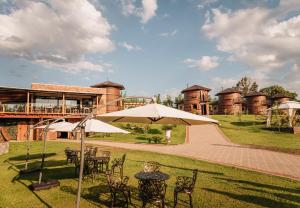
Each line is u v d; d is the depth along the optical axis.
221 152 19.53
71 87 36.31
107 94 38.50
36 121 32.12
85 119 6.07
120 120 7.50
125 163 14.75
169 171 12.68
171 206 7.91
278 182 10.62
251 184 10.30
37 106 33.09
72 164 14.62
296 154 18.42
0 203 8.20
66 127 10.89
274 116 44.88
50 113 32.88
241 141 26.58
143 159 16.20
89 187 9.91
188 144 24.98
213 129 37.62
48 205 8.02
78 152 13.48
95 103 40.06
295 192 9.28
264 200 8.44
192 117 5.67
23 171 12.36
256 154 18.48
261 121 44.47
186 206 7.90
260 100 63.09
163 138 29.25
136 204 8.08
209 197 8.73
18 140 30.45
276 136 29.61
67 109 35.06
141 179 7.43
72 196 8.86
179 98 75.19
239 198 8.62
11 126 30.83
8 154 19.12
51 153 19.17
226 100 62.47
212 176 11.64
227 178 11.26
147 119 7.31
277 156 17.56
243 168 13.37
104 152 12.85
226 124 42.88
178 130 37.38
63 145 24.00
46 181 10.21
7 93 34.19
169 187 9.86
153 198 7.53
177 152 19.52
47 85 33.97
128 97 5.93
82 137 6.32
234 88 64.19
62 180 10.99
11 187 9.97
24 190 9.57
